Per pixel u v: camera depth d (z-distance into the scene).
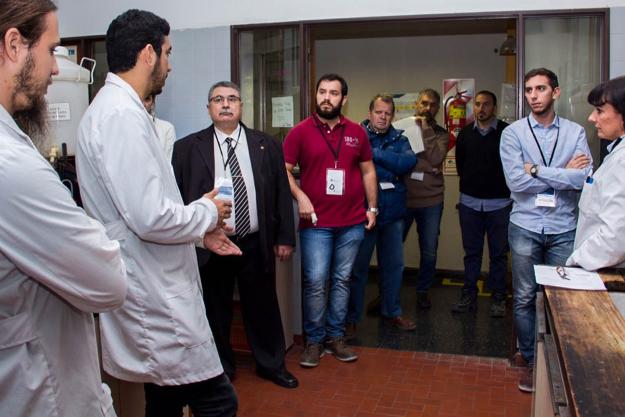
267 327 3.22
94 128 1.59
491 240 4.37
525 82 3.30
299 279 3.81
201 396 1.77
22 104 1.10
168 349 1.65
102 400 1.30
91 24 4.02
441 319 4.42
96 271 1.12
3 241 1.03
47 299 1.14
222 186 2.87
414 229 5.89
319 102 3.34
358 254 3.85
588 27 3.37
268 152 3.08
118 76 1.66
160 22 1.71
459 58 5.70
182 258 1.68
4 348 1.09
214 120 2.99
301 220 3.45
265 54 3.83
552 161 3.08
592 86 3.38
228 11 3.80
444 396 3.07
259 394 3.10
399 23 3.61
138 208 1.53
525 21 3.40
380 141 3.88
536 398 1.81
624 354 1.31
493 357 3.62
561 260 3.10
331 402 3.01
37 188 1.03
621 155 2.13
